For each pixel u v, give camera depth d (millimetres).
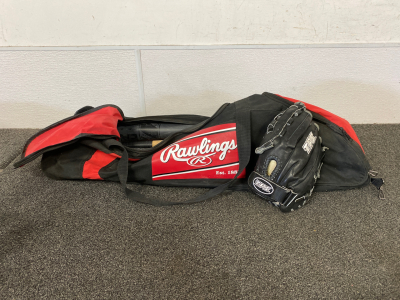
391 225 858
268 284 700
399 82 1276
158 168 951
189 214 894
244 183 965
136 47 1188
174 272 726
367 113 1380
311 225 857
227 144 911
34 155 913
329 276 718
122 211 903
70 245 790
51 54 1200
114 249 781
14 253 767
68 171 986
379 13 1118
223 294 679
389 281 709
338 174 961
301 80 1279
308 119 882
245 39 1183
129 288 690
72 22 1131
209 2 1097
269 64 1238
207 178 960
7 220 862
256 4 1104
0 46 1177
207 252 775
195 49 1196
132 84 1281
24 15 1111
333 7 1110
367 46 1188
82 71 1245
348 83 1286
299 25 1150
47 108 1351
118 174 878
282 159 833
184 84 1284
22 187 994
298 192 844
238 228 846
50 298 668
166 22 1139
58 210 903
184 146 935
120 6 1099
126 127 1109
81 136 894
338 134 945
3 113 1354
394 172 1078
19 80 1262
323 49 1198
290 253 773
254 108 943
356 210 910
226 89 1301
